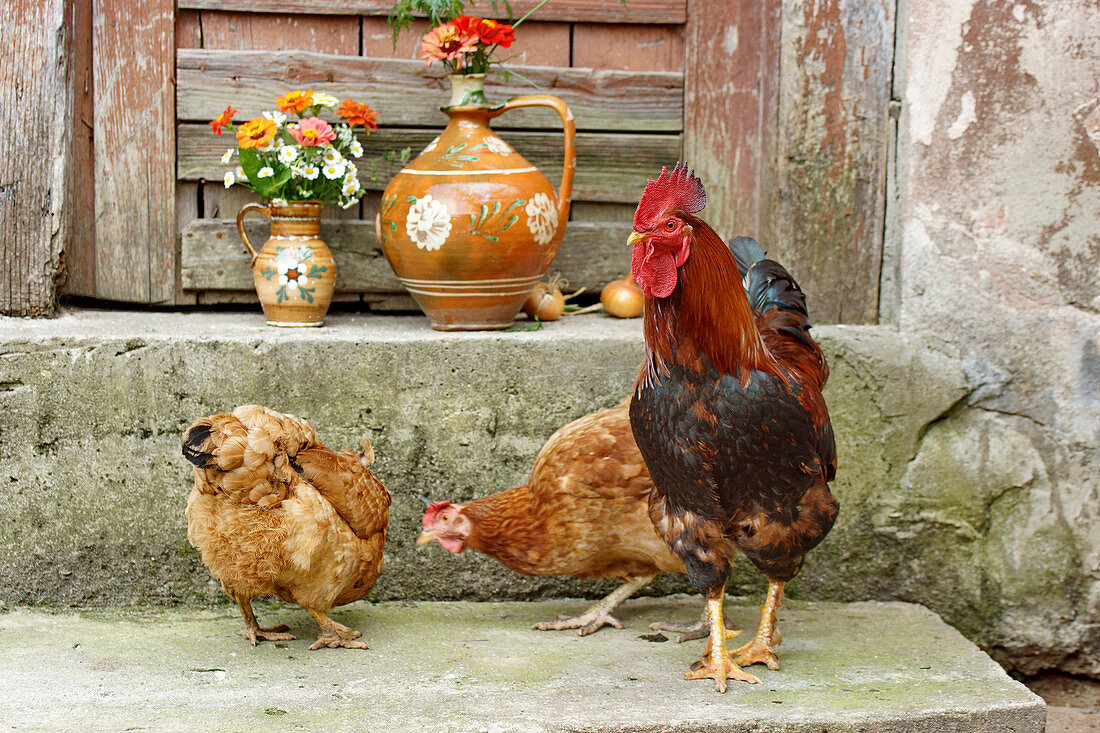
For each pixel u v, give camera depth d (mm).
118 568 3357
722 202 4141
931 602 3691
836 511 2684
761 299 3078
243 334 3391
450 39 3482
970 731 2578
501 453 3488
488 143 3525
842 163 3742
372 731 2375
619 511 2994
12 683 2648
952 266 3611
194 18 3912
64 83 3613
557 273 4188
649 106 4125
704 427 2475
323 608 2932
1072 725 3467
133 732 2348
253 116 3961
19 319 3611
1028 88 3529
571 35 4102
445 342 3410
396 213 3467
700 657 2895
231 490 2639
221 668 2797
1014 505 3680
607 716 2479
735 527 2656
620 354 3492
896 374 3611
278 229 3574
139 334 3314
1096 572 3678
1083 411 3629
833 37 3674
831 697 2639
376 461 3434
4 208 3564
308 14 3961
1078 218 3576
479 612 3402
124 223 3941
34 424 3254
